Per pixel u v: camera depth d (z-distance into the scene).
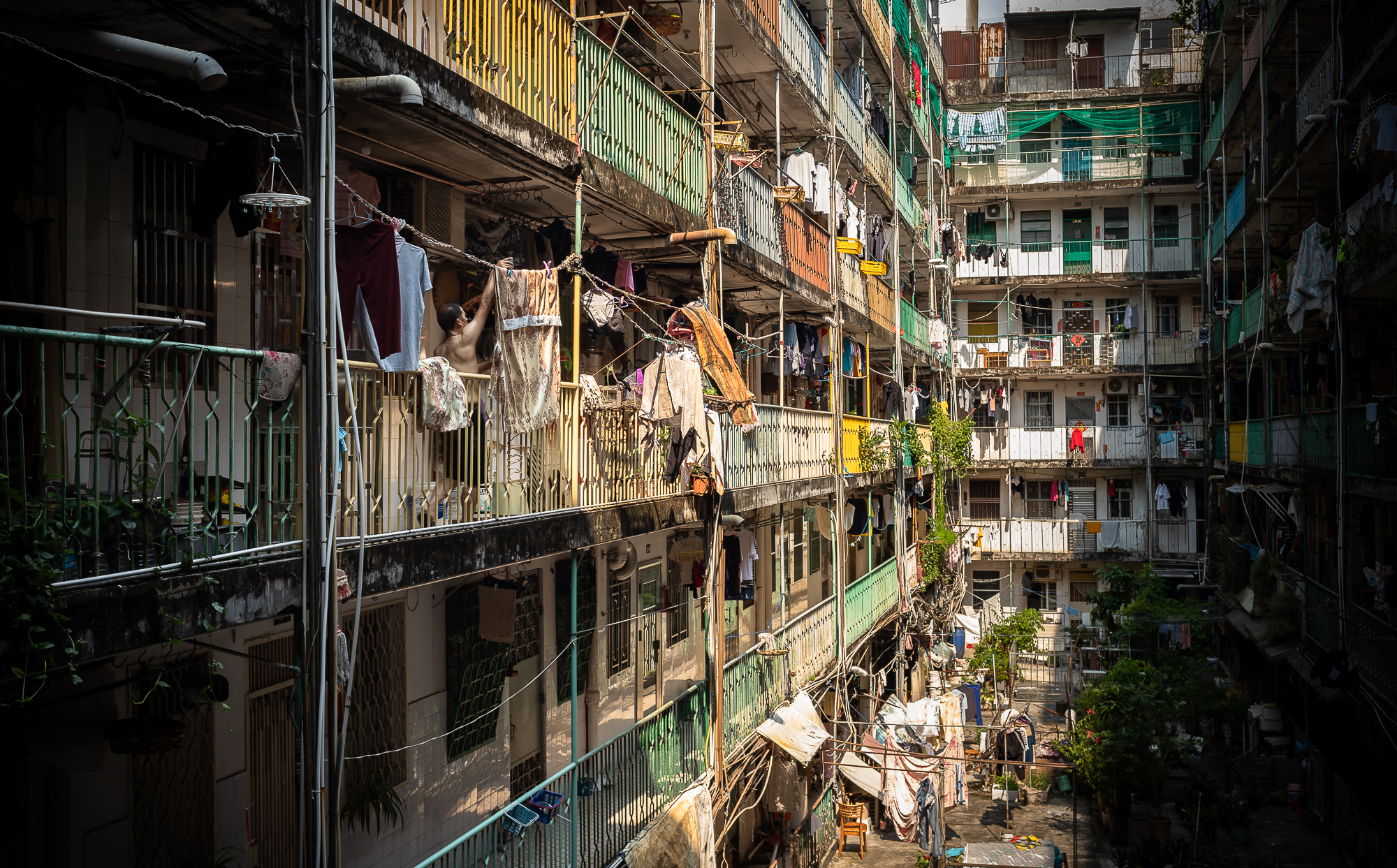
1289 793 20.44
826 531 20.73
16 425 5.77
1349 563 14.62
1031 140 34.88
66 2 5.39
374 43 6.54
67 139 6.16
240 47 5.95
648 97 11.01
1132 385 34.16
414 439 7.08
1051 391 34.78
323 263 5.73
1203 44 30.84
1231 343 25.77
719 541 12.43
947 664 27.14
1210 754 23.27
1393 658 12.34
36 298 6.01
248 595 5.50
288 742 7.87
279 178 7.08
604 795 9.93
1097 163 34.34
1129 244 33.69
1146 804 20.38
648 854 10.29
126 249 6.57
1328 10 17.59
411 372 6.90
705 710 12.28
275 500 6.54
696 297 15.80
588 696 12.55
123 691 6.41
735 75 15.79
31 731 5.91
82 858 6.20
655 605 14.69
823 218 18.33
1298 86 17.12
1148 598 25.25
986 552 34.28
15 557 4.29
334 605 5.73
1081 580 34.25
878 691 21.25
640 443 10.81
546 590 11.51
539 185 9.73
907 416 26.16
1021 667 30.38
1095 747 19.33
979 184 34.72
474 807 10.06
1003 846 15.97
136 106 6.62
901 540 22.61
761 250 14.43
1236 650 26.28
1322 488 17.44
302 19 5.73
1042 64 35.75
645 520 10.70
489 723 10.29
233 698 7.34
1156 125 34.12
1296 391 20.67
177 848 6.86
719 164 13.33
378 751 8.69
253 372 5.75
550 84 8.91
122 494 5.03
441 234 9.51
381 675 8.77
